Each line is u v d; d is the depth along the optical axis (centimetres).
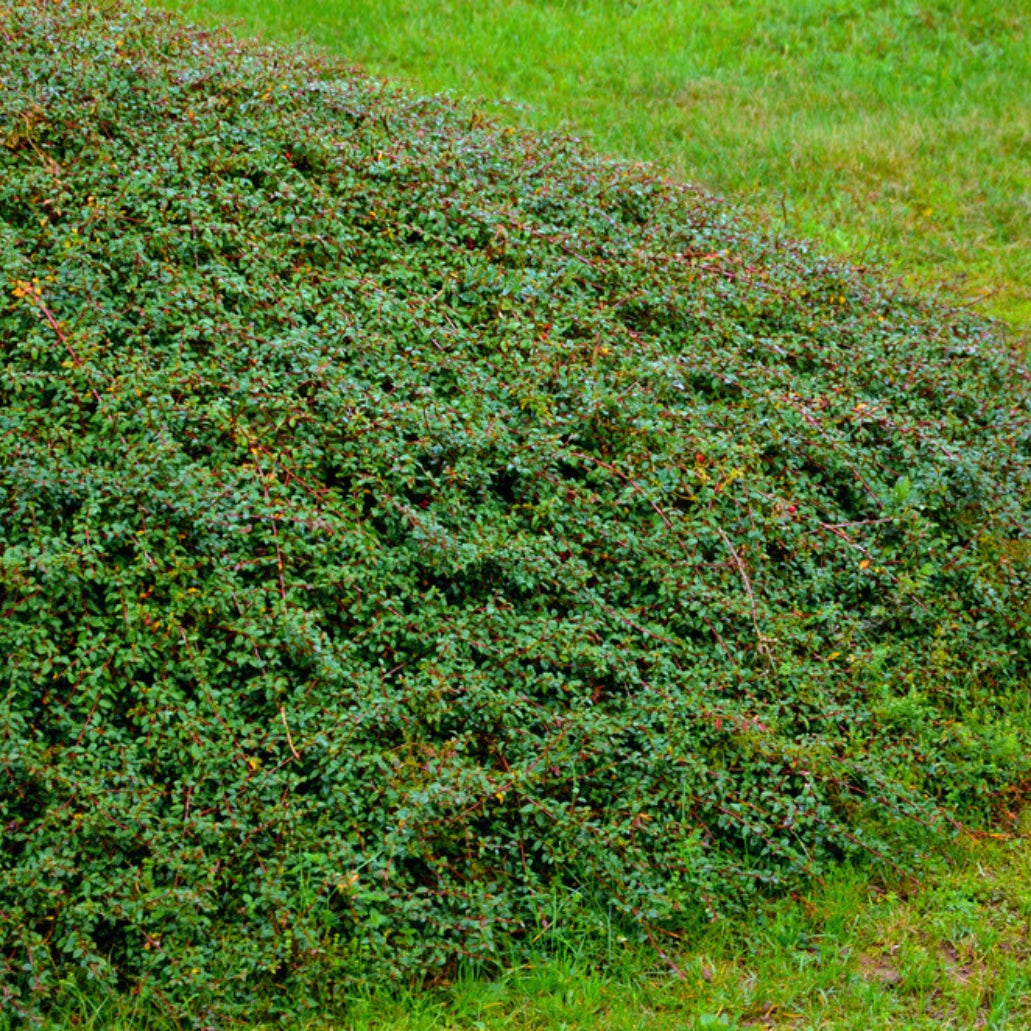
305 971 334
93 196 472
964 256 835
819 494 509
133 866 340
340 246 498
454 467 438
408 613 417
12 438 382
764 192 885
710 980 358
